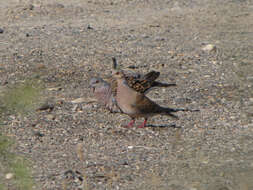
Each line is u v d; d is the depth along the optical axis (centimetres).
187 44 1955
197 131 1127
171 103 1321
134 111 1086
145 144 1054
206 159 975
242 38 2045
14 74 1537
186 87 1455
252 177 888
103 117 1214
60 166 938
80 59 1725
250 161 963
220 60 1739
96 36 2053
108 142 1064
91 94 1380
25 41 1955
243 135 1104
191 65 1683
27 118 1191
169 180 886
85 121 1187
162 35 2092
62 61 1694
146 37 2050
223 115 1230
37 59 1708
